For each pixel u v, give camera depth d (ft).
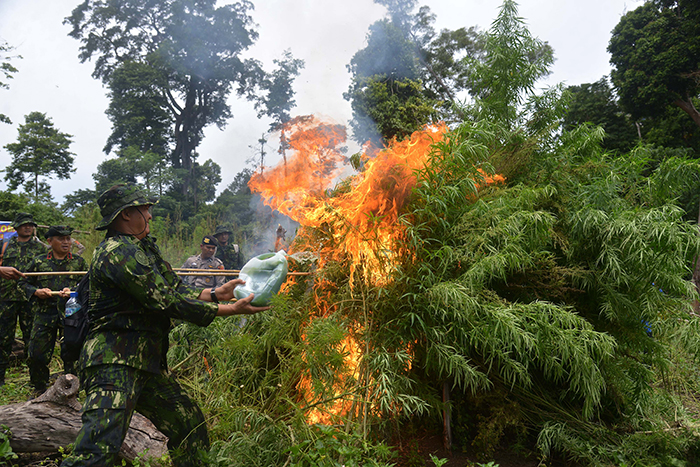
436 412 9.91
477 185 10.59
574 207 10.55
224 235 22.34
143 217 7.18
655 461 8.63
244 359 9.73
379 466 7.25
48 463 9.12
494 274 9.18
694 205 38.52
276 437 7.96
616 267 9.38
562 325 9.04
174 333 11.69
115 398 6.22
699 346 10.41
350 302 9.89
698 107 65.62
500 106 13.37
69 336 7.02
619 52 60.03
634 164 11.28
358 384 8.70
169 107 155.74
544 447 9.02
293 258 11.12
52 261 13.96
